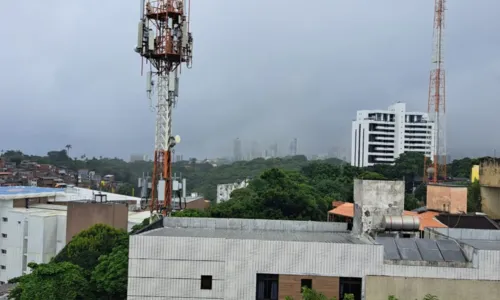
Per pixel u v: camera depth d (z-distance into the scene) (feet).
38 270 131.64
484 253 91.20
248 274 94.17
